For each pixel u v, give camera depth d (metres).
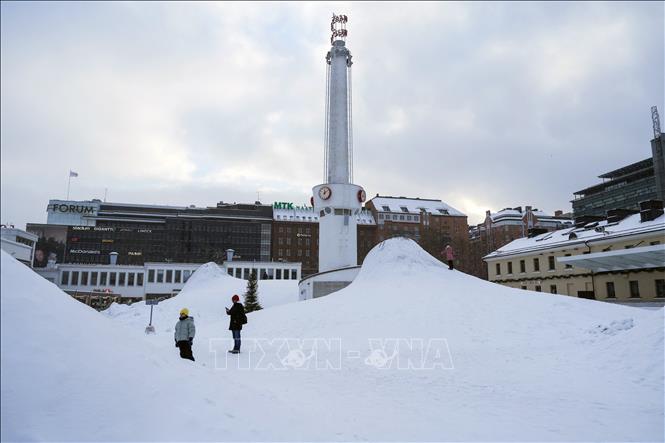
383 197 121.50
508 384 11.90
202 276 55.53
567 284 47.16
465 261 102.00
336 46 52.97
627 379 11.61
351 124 51.84
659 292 37.12
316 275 42.88
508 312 21.20
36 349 6.57
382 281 29.33
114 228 111.31
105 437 5.95
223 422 7.03
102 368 7.06
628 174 103.12
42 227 115.88
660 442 7.69
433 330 19.55
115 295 62.47
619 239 40.97
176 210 118.44
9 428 5.55
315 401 10.13
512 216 110.94
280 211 119.50
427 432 8.10
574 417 9.04
